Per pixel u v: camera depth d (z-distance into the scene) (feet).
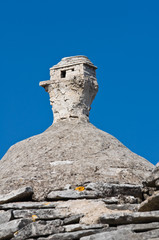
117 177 113.39
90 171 113.91
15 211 102.68
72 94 135.23
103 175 113.50
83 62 135.85
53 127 132.98
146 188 108.58
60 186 110.63
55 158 119.14
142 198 109.50
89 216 96.58
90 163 116.37
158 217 88.84
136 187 109.50
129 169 116.67
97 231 92.02
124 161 118.93
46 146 123.75
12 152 129.59
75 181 111.55
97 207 99.09
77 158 118.62
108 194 107.65
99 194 107.04
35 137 130.41
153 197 89.81
